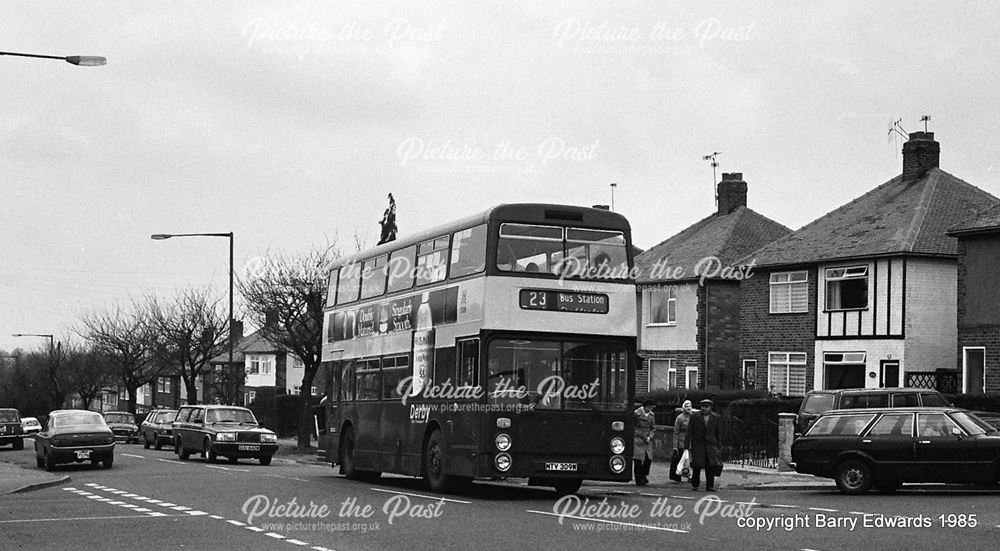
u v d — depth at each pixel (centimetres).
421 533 1541
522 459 2041
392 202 5475
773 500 2111
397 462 2425
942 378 3866
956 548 1360
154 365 8062
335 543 1436
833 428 2314
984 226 3625
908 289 4012
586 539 1459
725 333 4922
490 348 2048
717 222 5522
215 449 3703
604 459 2089
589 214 2144
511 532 1547
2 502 2105
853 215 4547
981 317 3656
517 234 2094
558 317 2092
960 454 2194
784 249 4550
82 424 3403
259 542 1452
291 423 6531
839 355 4216
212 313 6856
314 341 4828
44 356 10831
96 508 1962
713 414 2469
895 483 2336
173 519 1759
